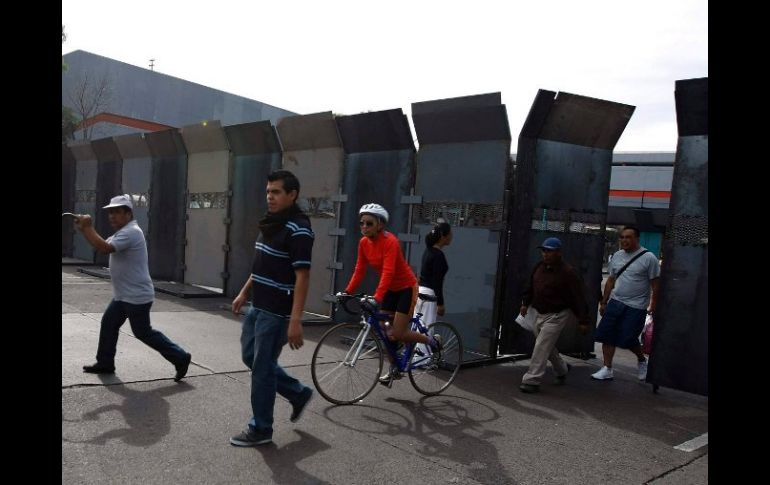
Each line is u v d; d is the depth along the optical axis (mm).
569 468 3951
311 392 4262
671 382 5918
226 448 3758
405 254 7855
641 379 6691
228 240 10508
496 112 6805
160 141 11727
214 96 43875
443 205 7496
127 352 5945
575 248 7305
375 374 5176
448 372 5820
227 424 4164
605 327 6559
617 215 22062
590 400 5703
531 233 6965
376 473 3605
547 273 5891
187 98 42094
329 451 3879
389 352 5254
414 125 7668
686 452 4398
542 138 6930
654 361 6031
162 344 4980
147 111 39750
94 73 36250
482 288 7086
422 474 3650
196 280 11094
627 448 4418
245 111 46312
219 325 7891
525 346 7105
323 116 8734
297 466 3598
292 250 3748
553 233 7109
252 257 10086
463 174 7289
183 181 11430
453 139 7363
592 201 7348
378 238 5070
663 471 4012
